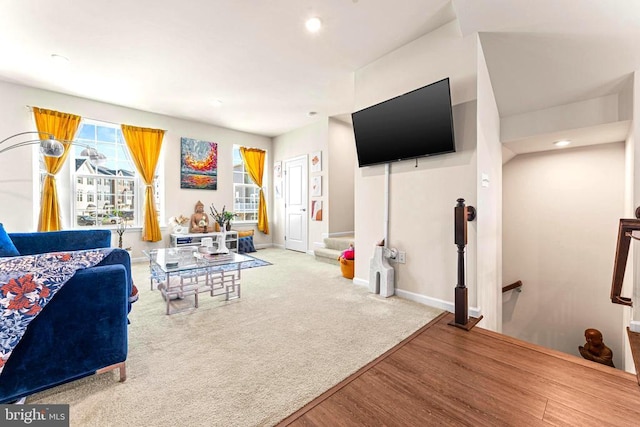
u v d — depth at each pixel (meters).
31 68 3.21
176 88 3.79
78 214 4.17
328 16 2.34
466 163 2.38
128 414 1.25
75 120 3.99
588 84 2.45
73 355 1.33
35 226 3.76
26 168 3.68
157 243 4.81
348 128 5.46
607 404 1.29
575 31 2.04
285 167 6.10
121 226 4.51
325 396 1.37
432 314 2.41
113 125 4.44
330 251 4.69
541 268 3.81
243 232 5.73
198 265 2.59
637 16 1.82
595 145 3.40
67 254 1.44
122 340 1.47
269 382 1.48
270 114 4.90
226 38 2.64
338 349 1.82
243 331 2.09
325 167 5.15
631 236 1.83
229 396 1.37
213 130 5.51
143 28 2.48
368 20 2.40
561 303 3.67
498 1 2.01
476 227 2.32
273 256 5.25
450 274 2.49
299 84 3.67
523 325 3.94
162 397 1.36
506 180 4.07
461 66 2.38
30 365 1.23
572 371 1.56
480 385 1.44
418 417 1.22
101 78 3.48
